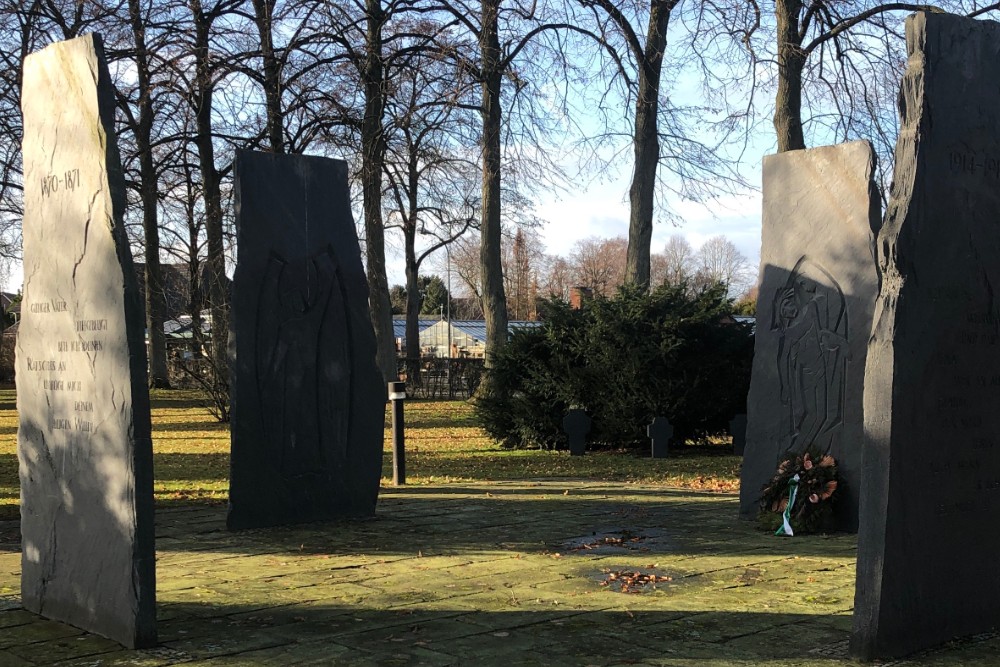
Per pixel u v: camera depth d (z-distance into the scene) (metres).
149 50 22.47
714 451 18.12
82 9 20.78
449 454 17.94
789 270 9.88
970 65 5.57
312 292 9.86
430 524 9.72
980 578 5.67
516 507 10.92
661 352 17.44
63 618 5.91
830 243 9.58
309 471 9.83
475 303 90.69
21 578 6.61
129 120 25.23
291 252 9.72
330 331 9.98
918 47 5.32
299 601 6.48
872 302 9.23
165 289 35.09
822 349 9.56
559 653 5.29
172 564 7.78
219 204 24.19
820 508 9.16
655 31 23.69
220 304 24.38
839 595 6.64
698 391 17.59
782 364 9.88
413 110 22.00
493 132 25.86
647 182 23.72
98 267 5.57
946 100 5.43
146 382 5.42
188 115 25.23
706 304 17.92
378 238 27.33
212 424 25.16
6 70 20.14
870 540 5.15
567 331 18.72
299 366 9.76
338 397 10.02
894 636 5.17
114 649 5.36
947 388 5.44
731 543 8.68
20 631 5.71
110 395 5.52
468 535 9.09
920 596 5.30
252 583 7.05
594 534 9.14
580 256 86.75
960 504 5.54
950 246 5.44
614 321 17.88
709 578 7.21
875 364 5.16
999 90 5.75
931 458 5.35
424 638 5.59
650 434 17.08
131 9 21.56
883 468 5.11
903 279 5.15
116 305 5.45
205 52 22.41
